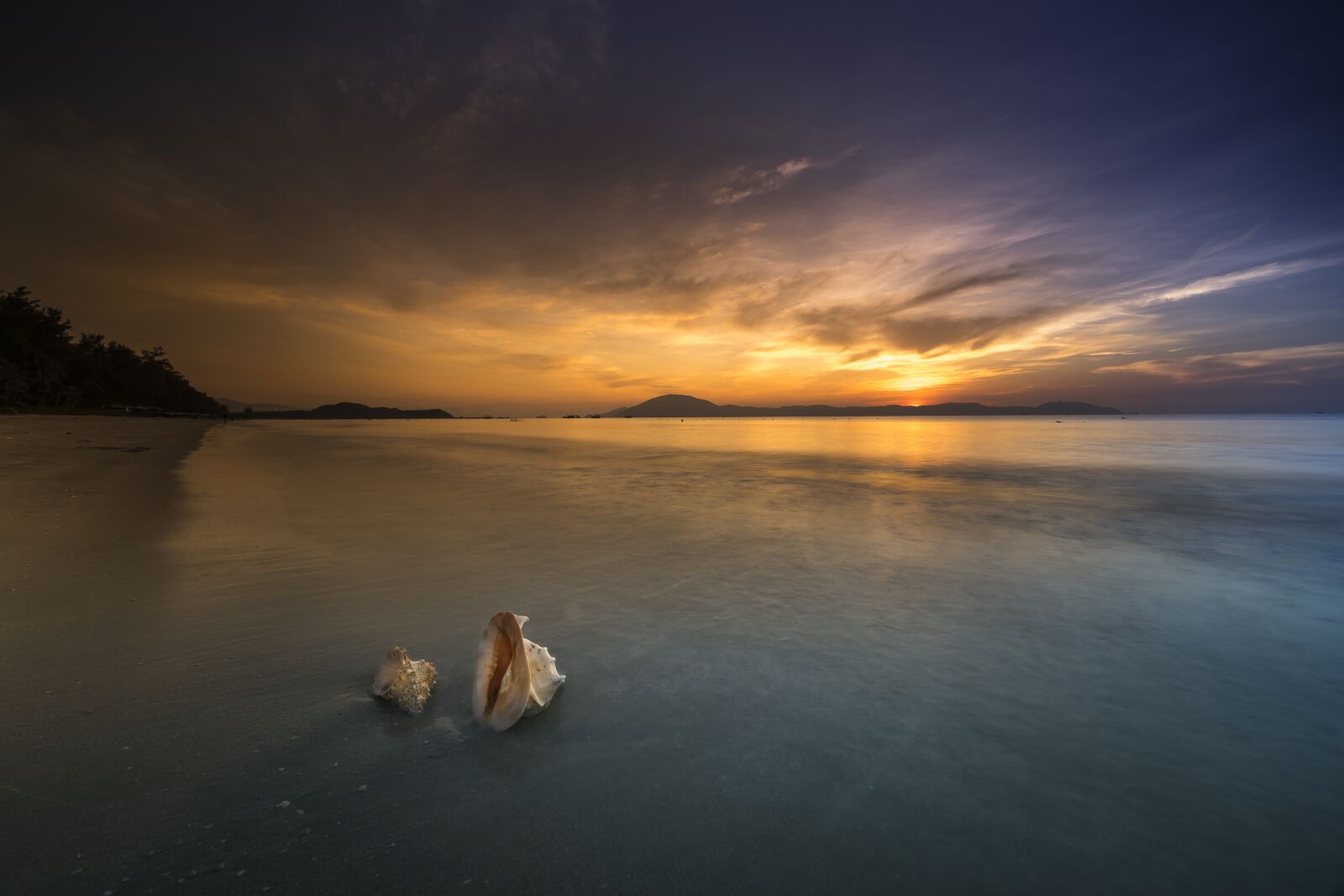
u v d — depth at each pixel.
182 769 3.35
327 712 4.07
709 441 59.53
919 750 3.83
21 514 11.32
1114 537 11.04
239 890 2.50
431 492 16.89
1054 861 2.87
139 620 5.82
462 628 5.78
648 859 2.79
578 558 8.87
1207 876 2.79
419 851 2.79
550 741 3.80
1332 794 3.44
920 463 30.59
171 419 127.50
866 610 6.71
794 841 2.95
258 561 8.33
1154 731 4.12
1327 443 49.47
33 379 87.25
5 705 4.03
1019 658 5.39
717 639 5.73
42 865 2.59
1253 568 8.83
